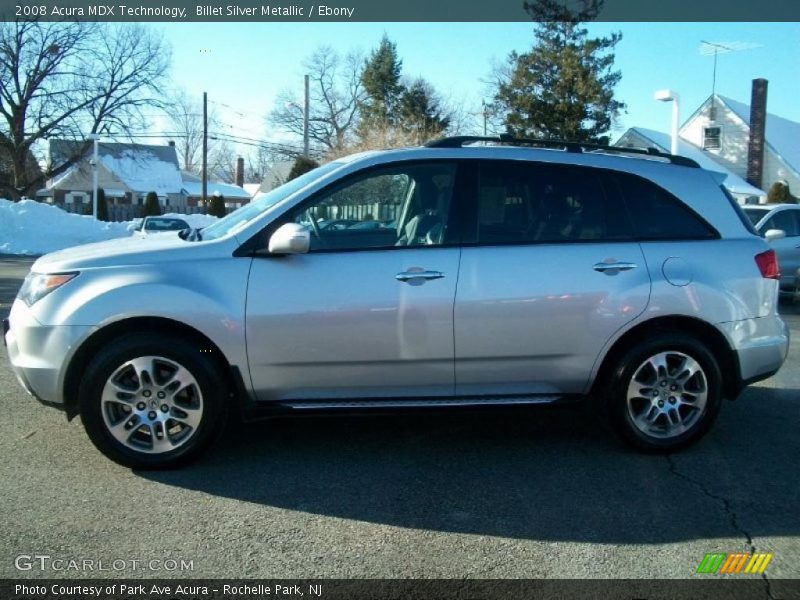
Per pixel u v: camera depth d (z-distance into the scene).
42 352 4.20
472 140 4.76
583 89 31.17
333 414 4.44
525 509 3.91
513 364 4.51
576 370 4.57
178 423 4.32
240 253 4.35
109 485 4.13
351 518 3.79
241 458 4.59
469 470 4.45
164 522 3.70
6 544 3.45
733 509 3.93
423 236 4.50
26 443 4.74
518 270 4.45
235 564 3.31
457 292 4.38
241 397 4.39
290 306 4.29
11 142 39.09
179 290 4.22
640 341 4.59
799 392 6.32
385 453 4.71
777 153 36.91
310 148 55.44
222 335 4.25
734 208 4.88
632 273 4.55
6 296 11.70
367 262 4.38
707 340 4.75
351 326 4.32
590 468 4.49
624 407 4.61
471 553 3.44
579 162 4.71
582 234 4.61
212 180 85.81
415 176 4.59
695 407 4.68
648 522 3.77
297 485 4.19
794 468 4.52
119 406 4.27
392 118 46.72
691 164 4.95
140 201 56.81
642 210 4.71
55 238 26.06
